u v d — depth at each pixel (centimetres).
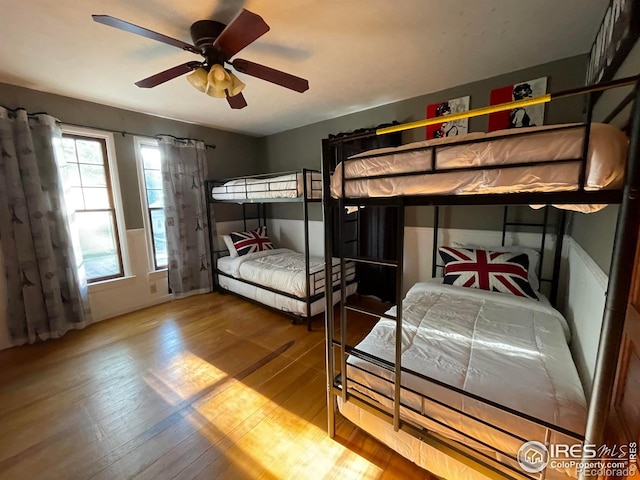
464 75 242
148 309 333
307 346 248
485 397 111
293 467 136
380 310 315
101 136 298
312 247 413
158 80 177
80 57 198
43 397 186
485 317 180
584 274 163
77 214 291
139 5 147
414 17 162
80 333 274
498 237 265
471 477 110
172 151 346
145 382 200
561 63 217
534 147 82
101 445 149
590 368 135
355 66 222
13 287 248
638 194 69
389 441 132
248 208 447
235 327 286
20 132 241
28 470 136
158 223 359
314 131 386
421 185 104
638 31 104
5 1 140
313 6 151
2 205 239
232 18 158
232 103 216
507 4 152
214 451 145
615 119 130
